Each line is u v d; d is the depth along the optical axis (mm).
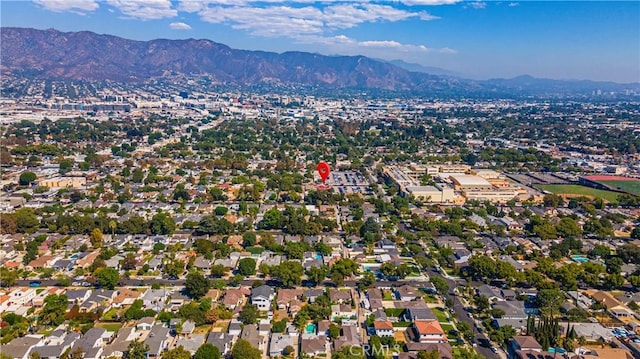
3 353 195875
